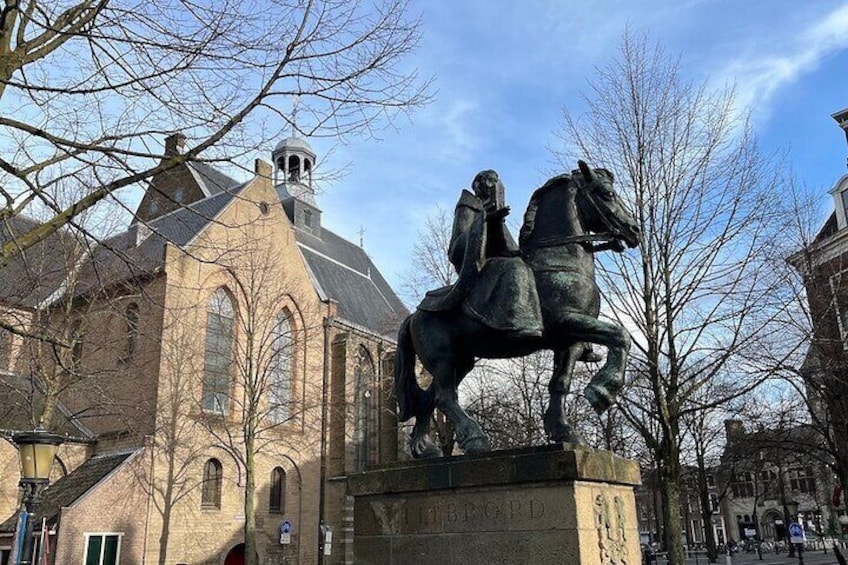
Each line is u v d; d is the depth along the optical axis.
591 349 7.12
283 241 41.38
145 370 31.27
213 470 34.47
